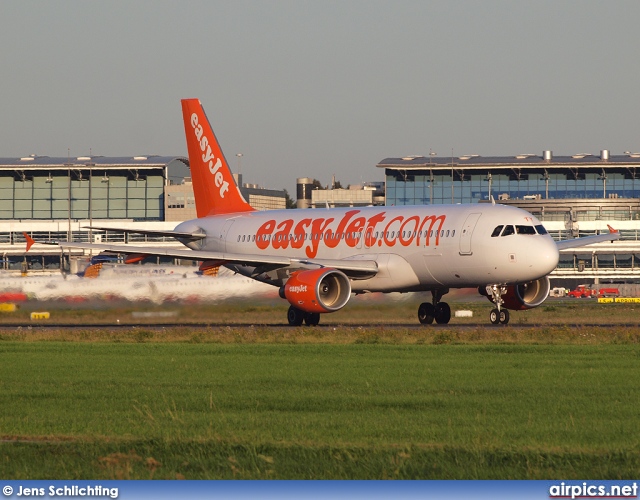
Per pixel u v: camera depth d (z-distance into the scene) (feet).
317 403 263.29
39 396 281.13
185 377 322.55
